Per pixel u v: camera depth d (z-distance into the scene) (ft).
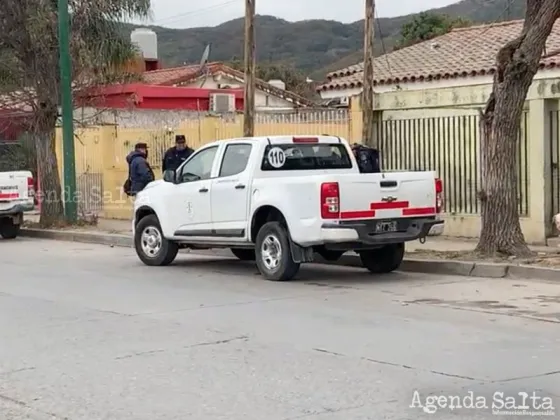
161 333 30.89
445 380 23.75
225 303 37.14
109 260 54.85
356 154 53.93
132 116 92.17
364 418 20.57
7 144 93.45
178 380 24.40
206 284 43.09
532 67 44.32
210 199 46.78
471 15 143.64
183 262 53.16
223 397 22.62
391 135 61.26
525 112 54.19
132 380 24.53
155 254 51.01
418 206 42.96
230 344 28.86
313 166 46.60
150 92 107.55
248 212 44.68
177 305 36.86
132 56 76.95
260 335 30.22
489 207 45.98
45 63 74.08
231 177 45.75
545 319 32.32
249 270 48.52
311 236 41.19
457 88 56.85
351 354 27.07
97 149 83.87
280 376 24.58
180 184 48.91
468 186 57.11
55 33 72.79
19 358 27.61
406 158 60.44
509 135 45.24
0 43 73.15
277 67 186.60
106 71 76.95
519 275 42.63
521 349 27.32
